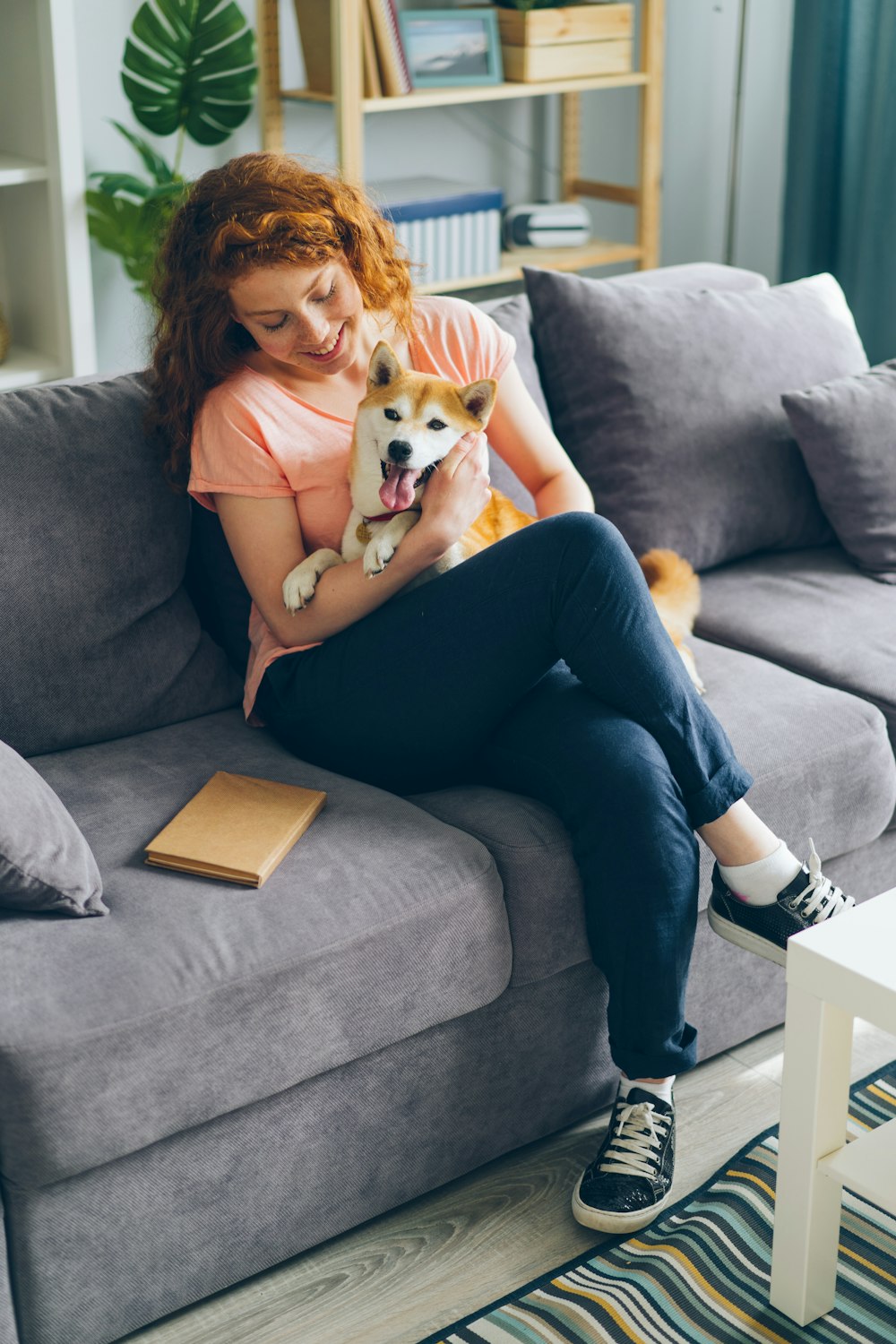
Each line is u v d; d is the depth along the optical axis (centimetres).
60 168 262
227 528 160
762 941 150
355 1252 144
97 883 132
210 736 167
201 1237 131
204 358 157
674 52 394
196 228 153
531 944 144
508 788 154
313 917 130
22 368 278
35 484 157
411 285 166
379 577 149
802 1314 132
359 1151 140
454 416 146
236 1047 125
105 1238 125
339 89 300
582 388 207
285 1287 139
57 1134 116
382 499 147
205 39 306
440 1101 144
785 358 217
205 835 139
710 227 401
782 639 192
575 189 390
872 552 209
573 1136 160
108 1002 119
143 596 165
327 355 156
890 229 330
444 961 136
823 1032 120
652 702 141
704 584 211
